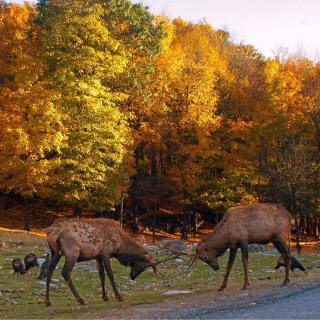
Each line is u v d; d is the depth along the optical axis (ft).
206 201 135.74
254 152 134.31
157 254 82.02
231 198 136.56
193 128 129.80
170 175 132.26
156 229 143.23
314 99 142.41
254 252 91.09
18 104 106.01
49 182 107.96
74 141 110.22
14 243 92.43
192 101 129.90
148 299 45.57
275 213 49.78
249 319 33.30
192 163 127.24
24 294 51.08
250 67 190.60
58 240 44.01
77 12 118.11
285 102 137.90
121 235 47.06
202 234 148.25
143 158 148.05
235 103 144.15
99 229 45.70
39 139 103.09
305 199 125.29
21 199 141.69
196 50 146.61
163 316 36.01
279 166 123.34
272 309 36.68
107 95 114.21
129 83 126.11
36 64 109.50
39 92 106.22
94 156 111.86
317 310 35.60
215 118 131.64
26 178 104.58
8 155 104.53
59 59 113.39
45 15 119.96
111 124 113.09
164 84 128.98
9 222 126.82
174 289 53.01
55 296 50.72
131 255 47.57
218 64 151.33
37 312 41.06
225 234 48.96
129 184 119.65
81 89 111.14
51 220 134.82
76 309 41.91
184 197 132.87
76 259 44.24
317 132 138.51
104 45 117.29
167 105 132.98
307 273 63.72
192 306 39.63
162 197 140.77
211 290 49.32
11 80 122.62
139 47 129.59
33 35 121.70
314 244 137.18
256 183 134.41
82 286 56.34
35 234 107.65
